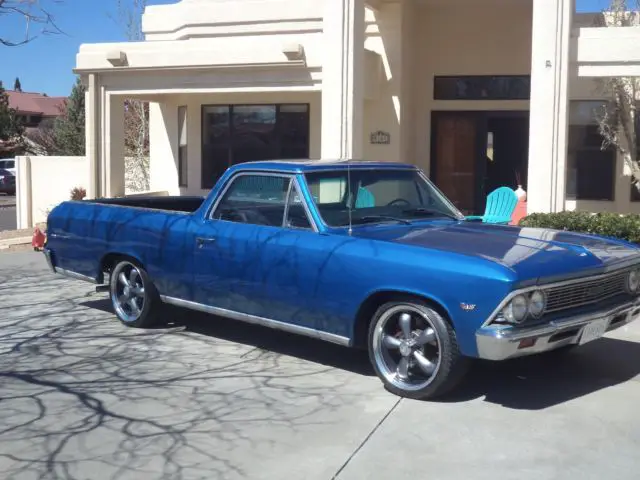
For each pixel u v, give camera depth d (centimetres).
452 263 534
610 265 574
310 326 619
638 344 725
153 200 905
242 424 523
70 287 1036
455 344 538
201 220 704
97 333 778
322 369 651
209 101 1647
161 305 779
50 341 749
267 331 784
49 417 541
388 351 583
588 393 585
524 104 1487
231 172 691
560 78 1090
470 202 1541
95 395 586
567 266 545
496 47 1491
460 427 515
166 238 726
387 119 1442
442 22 1516
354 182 669
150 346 727
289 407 556
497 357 514
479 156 1527
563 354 689
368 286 569
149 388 602
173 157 1722
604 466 454
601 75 1097
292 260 618
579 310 564
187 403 567
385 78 1436
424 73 1537
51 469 455
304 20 1554
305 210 629
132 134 2547
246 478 441
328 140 1245
